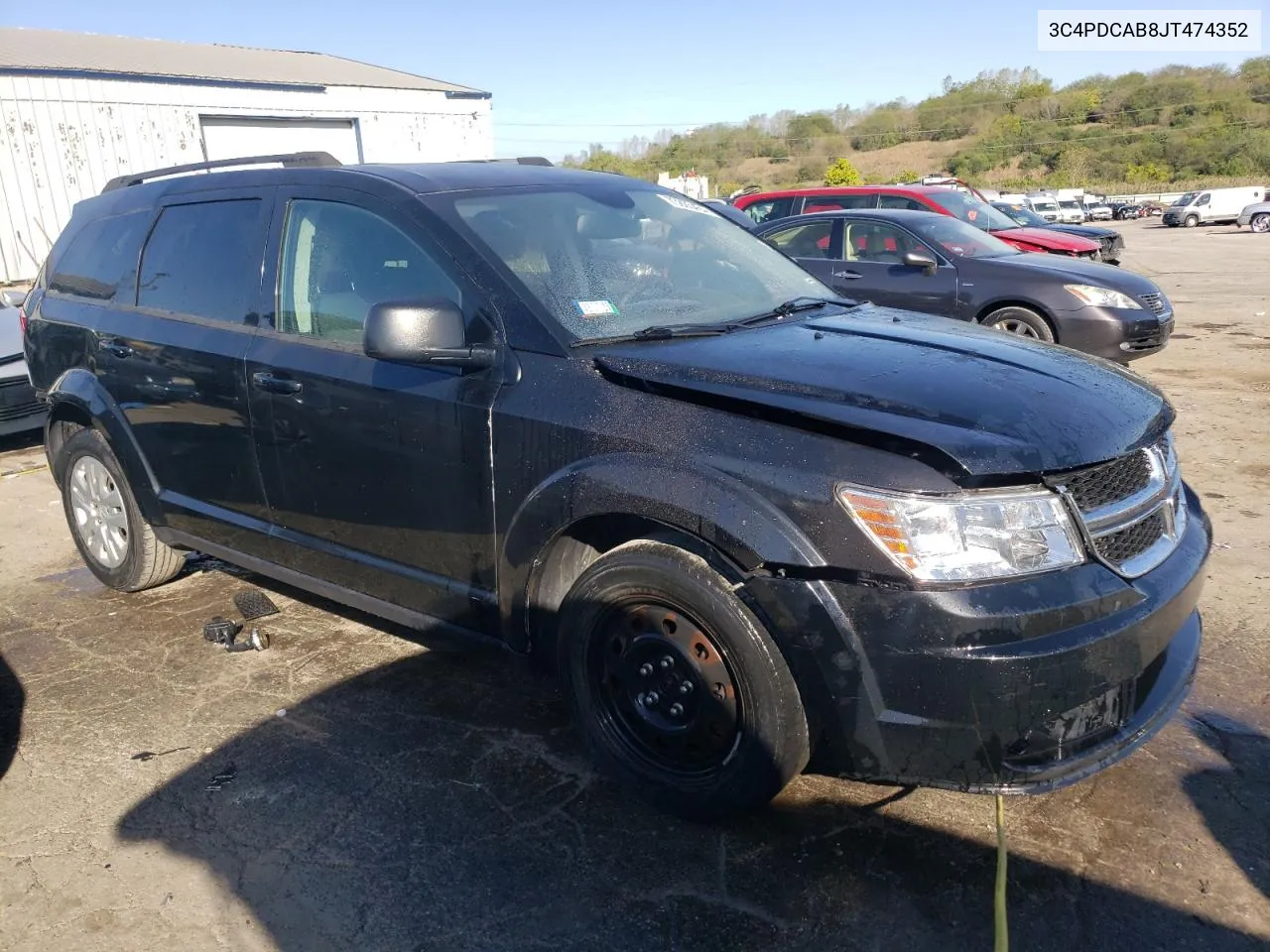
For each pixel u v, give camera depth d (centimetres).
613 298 321
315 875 263
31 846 278
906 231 903
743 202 1277
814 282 402
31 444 792
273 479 364
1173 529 276
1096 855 264
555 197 360
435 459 309
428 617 332
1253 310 1375
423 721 341
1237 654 372
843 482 237
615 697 285
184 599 457
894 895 251
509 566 296
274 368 350
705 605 254
